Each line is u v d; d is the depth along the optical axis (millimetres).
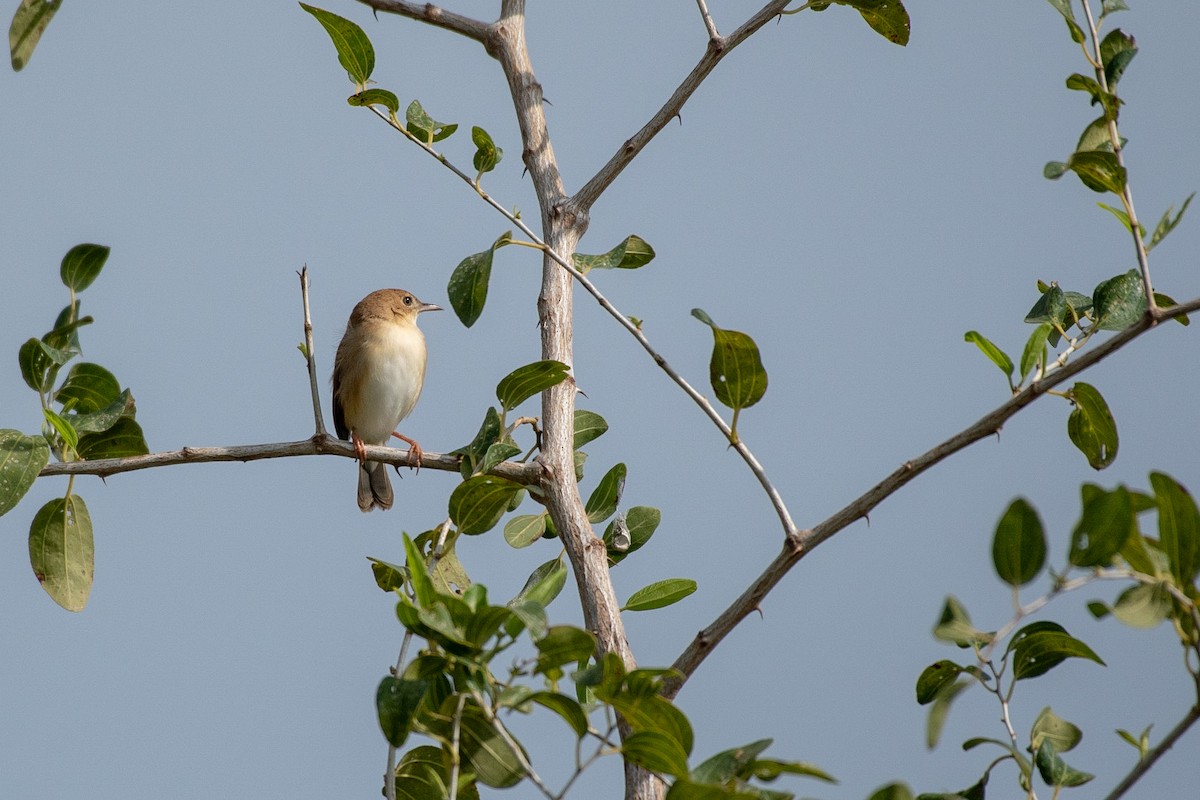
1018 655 8609
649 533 11117
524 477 10047
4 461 10383
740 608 8688
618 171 10852
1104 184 8305
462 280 10078
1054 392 9766
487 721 7559
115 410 11172
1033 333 8906
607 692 7137
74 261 11789
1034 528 6328
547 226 10758
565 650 7074
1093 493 6488
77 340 11641
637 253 11203
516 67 11203
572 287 10602
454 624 7098
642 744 6883
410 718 7035
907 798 7113
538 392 10227
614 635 9445
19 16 10156
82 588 11281
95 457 11484
